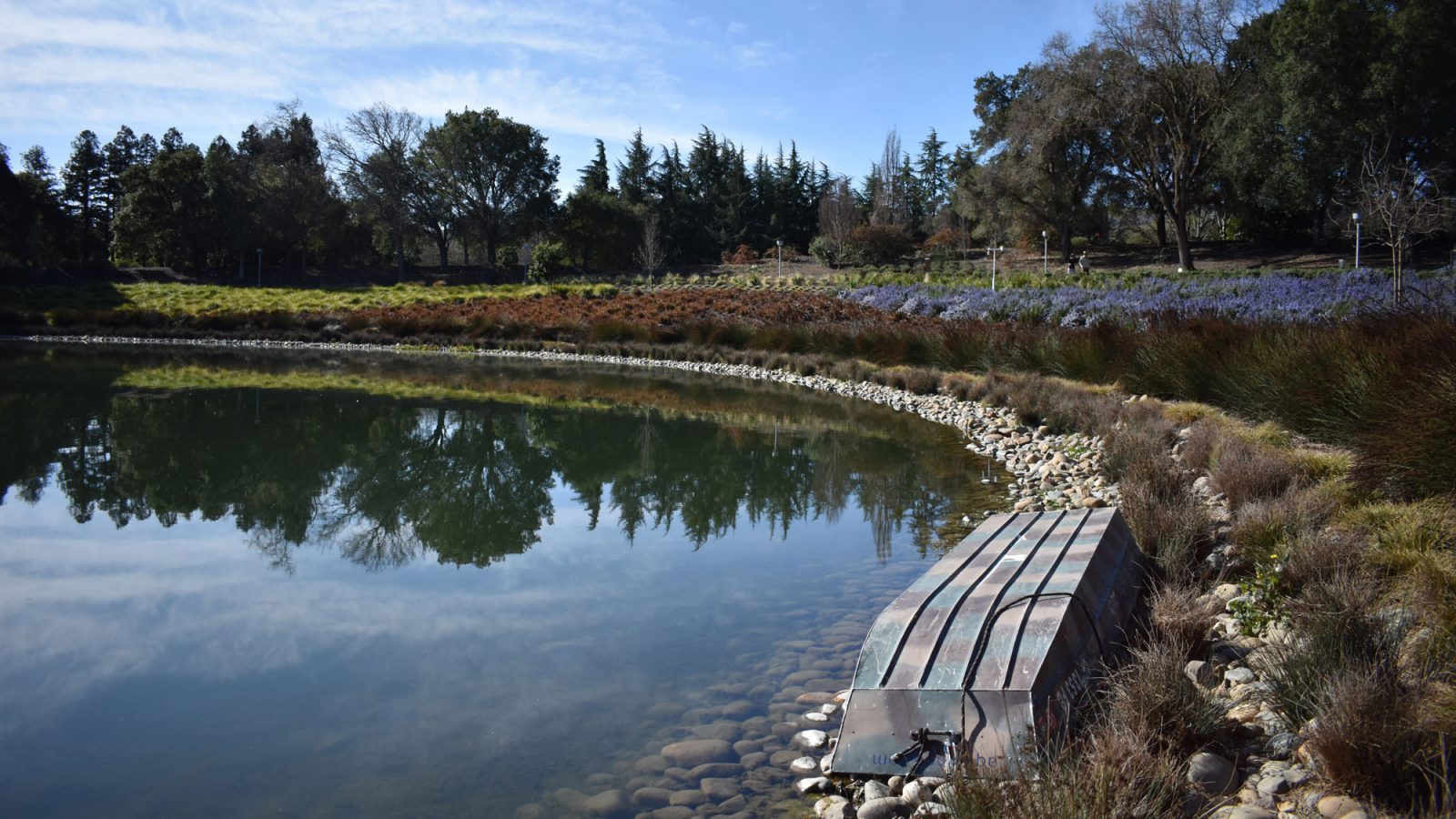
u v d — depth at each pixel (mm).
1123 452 8586
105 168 60844
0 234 47656
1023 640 3645
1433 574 4070
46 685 4750
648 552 7367
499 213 60625
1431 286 18016
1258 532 5387
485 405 16969
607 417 15531
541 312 35562
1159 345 12734
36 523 8352
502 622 5695
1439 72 32062
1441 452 5273
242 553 7410
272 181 54344
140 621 5773
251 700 4539
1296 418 8289
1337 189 34938
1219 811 2852
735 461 11555
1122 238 55969
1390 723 2848
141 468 10953
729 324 27844
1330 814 2703
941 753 3355
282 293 45750
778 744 3881
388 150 56062
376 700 4520
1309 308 16094
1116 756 2977
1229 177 41438
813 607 5762
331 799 3557
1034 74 41062
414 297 43656
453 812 3432
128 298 42188
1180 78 36469
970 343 18438
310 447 12586
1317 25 33531
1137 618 4547
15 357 25312
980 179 46781
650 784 3576
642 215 61594
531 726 4172
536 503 9383
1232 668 4020
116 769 3844
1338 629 3588
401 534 8070
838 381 19531
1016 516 5750
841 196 60438
